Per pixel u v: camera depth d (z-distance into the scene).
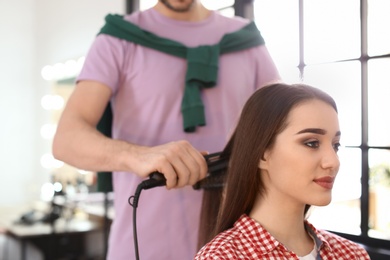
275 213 0.88
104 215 3.40
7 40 4.91
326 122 0.84
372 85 1.72
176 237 1.19
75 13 4.19
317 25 1.86
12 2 4.93
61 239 3.51
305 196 0.84
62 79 4.52
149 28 1.25
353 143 1.78
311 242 0.93
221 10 2.30
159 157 0.97
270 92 0.89
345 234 1.80
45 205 4.28
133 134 1.22
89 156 1.06
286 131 0.85
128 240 1.20
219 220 0.94
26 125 5.01
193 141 1.21
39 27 4.93
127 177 1.20
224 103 1.24
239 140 0.91
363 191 1.75
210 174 1.04
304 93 0.87
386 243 1.69
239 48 1.28
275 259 0.85
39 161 4.91
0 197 4.85
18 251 3.68
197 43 1.27
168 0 1.23
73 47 4.26
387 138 1.70
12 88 4.95
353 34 1.76
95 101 1.16
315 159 0.83
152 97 1.20
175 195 1.18
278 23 1.99
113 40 1.20
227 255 0.82
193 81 1.20
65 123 1.12
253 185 0.89
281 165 0.85
